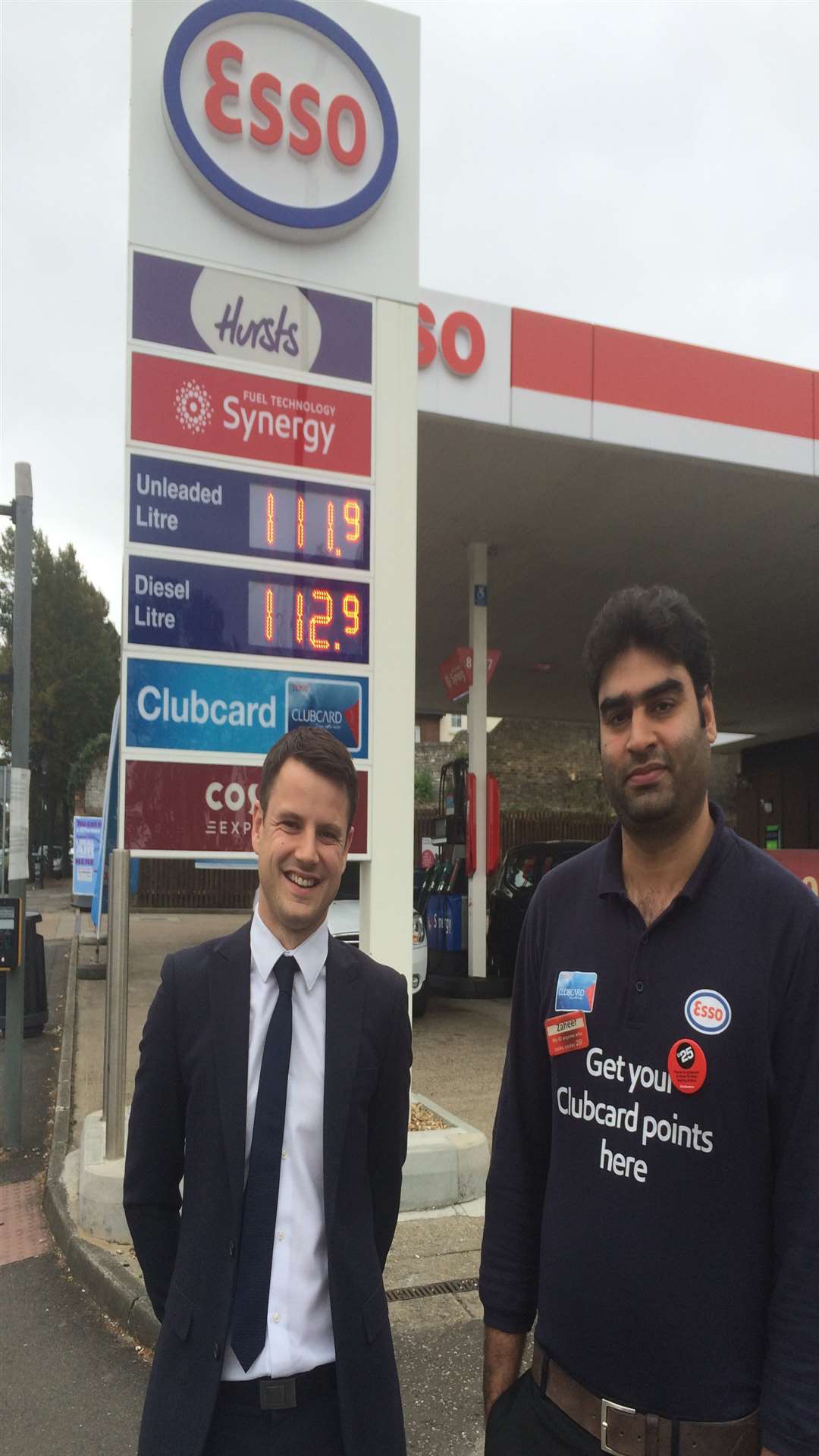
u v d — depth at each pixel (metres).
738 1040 1.46
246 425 4.96
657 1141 1.50
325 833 1.86
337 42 5.18
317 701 5.02
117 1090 4.53
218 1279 1.71
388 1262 4.09
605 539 11.11
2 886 20.78
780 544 11.30
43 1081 7.57
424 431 7.94
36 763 46.44
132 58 4.86
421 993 9.45
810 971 1.45
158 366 4.82
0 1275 4.23
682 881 1.59
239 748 4.85
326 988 1.88
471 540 11.18
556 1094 1.67
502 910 11.79
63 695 47.50
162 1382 1.71
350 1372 1.72
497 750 28.83
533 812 26.20
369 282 5.27
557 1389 1.60
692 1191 1.46
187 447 4.84
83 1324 3.79
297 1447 1.69
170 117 4.83
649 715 1.60
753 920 1.50
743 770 28.58
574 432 8.01
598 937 1.65
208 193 4.92
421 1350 3.46
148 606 4.72
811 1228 1.38
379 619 5.19
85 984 12.04
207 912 21.81
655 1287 1.47
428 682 19.64
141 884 22.25
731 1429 1.42
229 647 4.85
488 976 11.81
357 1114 1.84
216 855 4.77
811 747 25.38
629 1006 1.57
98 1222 4.33
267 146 5.00
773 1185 1.46
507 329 7.84
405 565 5.26
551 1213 1.65
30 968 9.20
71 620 48.47
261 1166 1.75
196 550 4.82
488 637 16.08
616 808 1.63
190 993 1.86
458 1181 4.73
